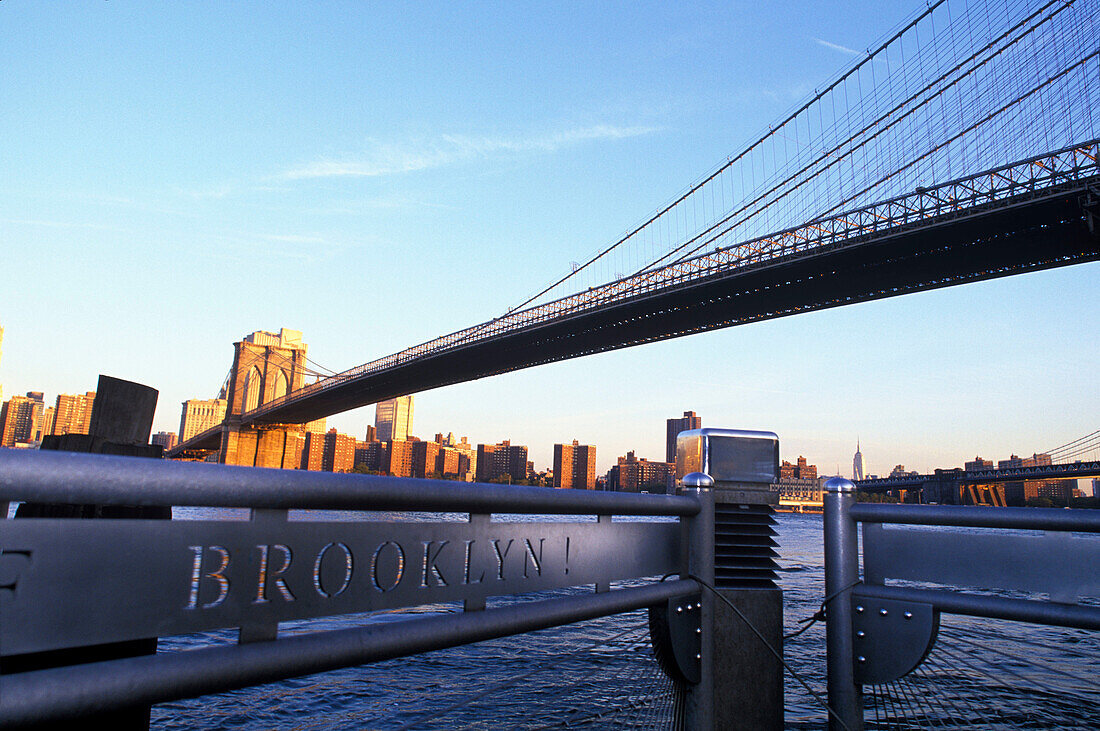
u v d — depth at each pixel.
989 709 3.99
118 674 0.75
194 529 0.84
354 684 7.26
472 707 4.70
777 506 2.22
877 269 44.38
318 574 0.97
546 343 59.09
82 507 0.99
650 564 1.76
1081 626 1.49
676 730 1.87
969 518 1.68
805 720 6.48
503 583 1.28
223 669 0.84
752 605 2.08
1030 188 36.75
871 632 1.82
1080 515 1.51
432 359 62.53
